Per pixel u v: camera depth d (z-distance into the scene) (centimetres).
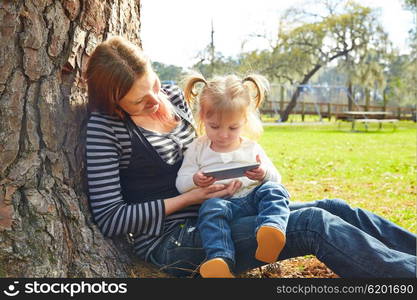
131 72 237
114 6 277
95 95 244
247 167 258
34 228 226
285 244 238
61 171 241
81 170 252
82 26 254
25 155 231
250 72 310
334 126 2669
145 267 264
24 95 232
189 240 249
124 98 242
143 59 244
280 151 1286
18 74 229
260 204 252
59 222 233
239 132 276
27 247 223
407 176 813
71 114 249
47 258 226
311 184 734
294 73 3572
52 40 240
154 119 272
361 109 3609
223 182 269
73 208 240
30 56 231
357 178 795
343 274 226
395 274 217
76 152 250
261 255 231
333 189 687
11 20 226
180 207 254
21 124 230
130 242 276
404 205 562
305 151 1282
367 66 3406
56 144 240
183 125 289
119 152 253
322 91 3600
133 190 265
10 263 221
